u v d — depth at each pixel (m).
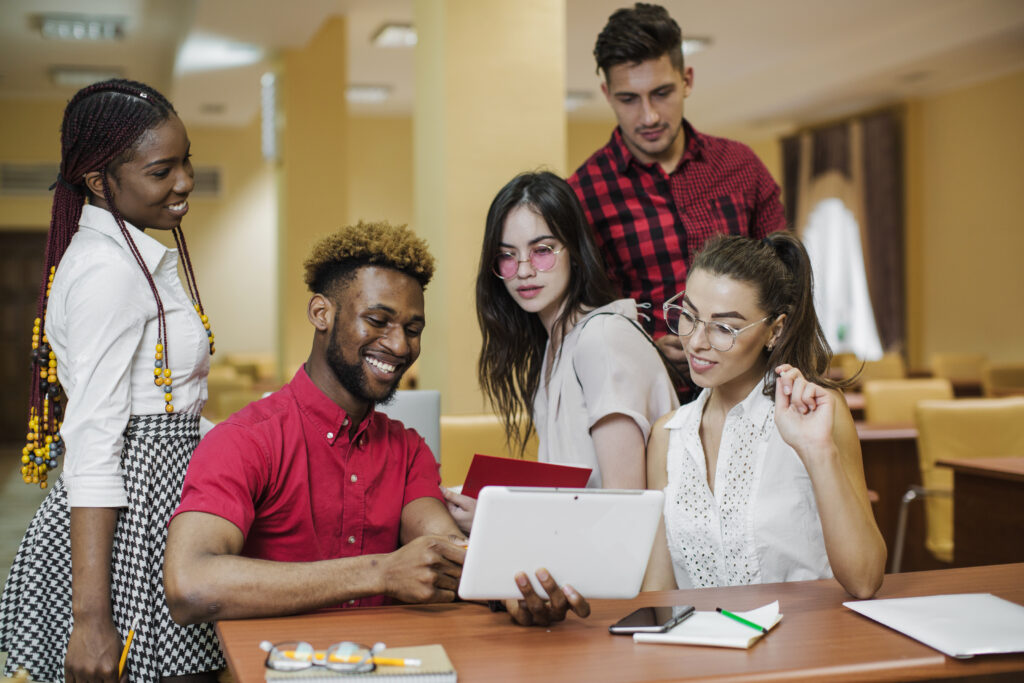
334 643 1.41
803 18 8.71
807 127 12.10
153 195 1.77
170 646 1.72
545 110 4.07
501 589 1.46
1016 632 1.44
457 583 1.55
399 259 1.61
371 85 10.62
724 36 9.25
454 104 3.94
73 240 1.79
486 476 1.75
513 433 2.99
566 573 1.47
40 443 1.85
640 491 1.45
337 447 1.69
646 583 2.00
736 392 1.95
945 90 10.37
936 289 10.63
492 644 1.43
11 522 6.43
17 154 11.12
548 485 1.74
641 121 2.71
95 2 7.51
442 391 3.99
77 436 1.66
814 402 1.73
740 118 11.71
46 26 8.05
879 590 1.73
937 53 8.84
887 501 4.67
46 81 10.31
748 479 1.91
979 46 8.63
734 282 1.83
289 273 7.89
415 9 4.35
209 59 8.34
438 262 4.02
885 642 1.43
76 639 1.64
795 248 1.90
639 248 2.81
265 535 1.67
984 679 1.42
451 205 3.94
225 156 11.95
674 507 1.97
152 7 7.63
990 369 8.70
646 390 2.11
